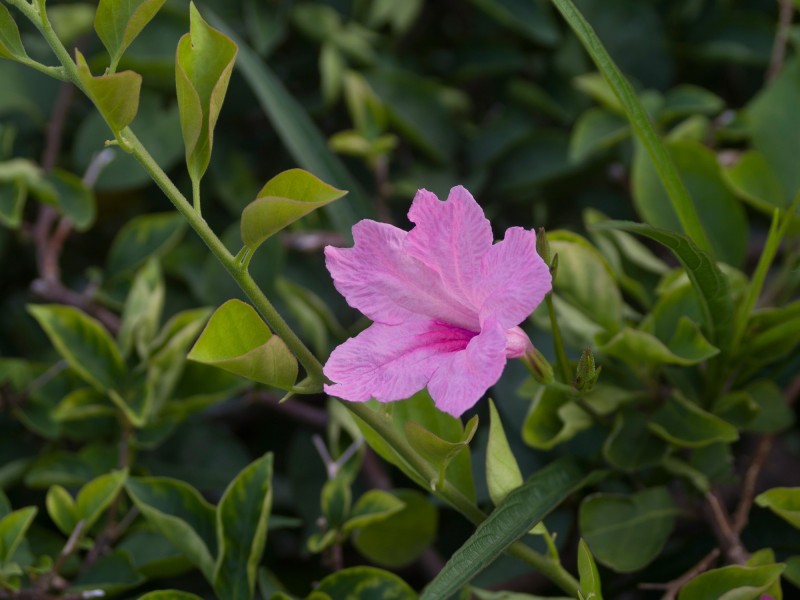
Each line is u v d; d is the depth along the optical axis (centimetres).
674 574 51
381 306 41
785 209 53
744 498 48
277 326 41
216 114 40
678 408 48
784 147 55
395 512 49
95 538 51
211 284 56
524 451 52
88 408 52
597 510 47
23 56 40
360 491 54
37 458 53
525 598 45
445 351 41
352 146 58
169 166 58
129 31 40
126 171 58
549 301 44
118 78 39
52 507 48
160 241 57
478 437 54
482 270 40
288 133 53
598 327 50
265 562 56
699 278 45
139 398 52
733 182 53
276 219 40
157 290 53
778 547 49
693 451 48
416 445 41
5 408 53
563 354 45
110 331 57
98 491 48
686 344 47
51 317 52
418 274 41
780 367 50
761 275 46
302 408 55
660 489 48
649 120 44
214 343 40
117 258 57
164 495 48
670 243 43
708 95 58
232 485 47
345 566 56
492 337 39
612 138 57
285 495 58
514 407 52
